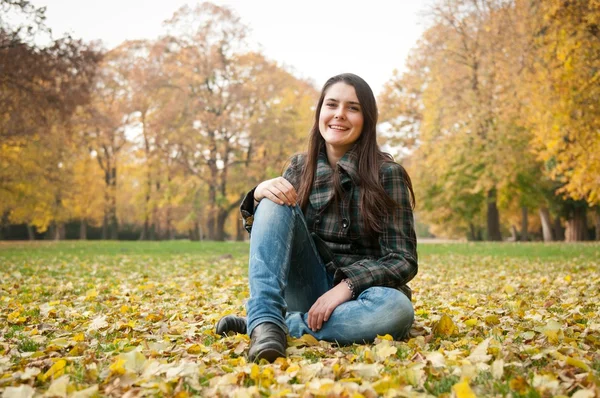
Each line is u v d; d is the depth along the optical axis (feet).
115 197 109.50
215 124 92.99
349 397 5.63
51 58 56.34
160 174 96.94
